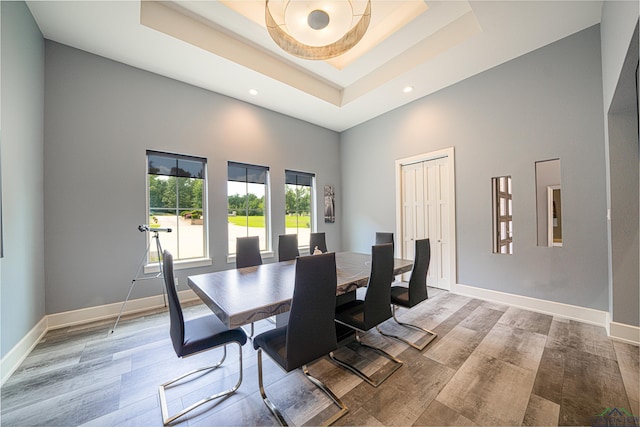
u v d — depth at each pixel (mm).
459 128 3666
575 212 2734
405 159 4371
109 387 1753
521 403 1557
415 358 2064
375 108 4496
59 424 1444
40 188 2502
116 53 2889
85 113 2826
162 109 3328
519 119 3109
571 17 2488
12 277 1974
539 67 2953
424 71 3387
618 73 1854
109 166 2955
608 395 1604
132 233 3082
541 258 2969
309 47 2449
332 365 1999
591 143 2633
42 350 2219
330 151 5469
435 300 3418
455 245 3729
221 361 2020
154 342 2361
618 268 2311
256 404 1591
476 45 2885
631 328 2240
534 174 3008
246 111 4148
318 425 1417
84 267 2795
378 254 1940
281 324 2537
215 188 3775
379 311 2004
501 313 2961
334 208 5508
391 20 2912
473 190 3535
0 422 1459
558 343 2248
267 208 4469
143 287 3137
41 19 2383
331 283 1524
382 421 1440
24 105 2199
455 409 1521
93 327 2660
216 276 2234
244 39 3107
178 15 2686
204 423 1445
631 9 1530
